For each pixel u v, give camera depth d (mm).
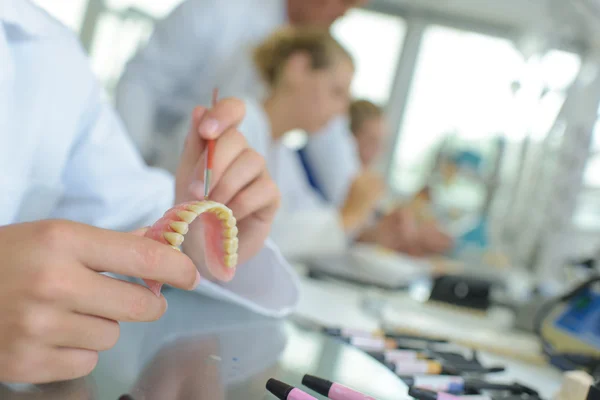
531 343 1036
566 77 2096
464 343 926
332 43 1555
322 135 2041
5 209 761
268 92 1637
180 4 1785
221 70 1836
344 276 1336
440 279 1340
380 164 5172
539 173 2346
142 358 620
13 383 525
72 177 866
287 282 801
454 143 3117
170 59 1788
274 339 733
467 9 4879
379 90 5266
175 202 708
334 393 588
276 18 1877
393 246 2051
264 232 729
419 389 638
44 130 803
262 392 589
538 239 2291
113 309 518
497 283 1487
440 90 5141
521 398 692
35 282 498
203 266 731
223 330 733
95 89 884
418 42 5188
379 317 1014
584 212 2119
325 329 811
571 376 712
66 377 523
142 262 517
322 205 1833
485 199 2812
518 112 2346
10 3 757
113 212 863
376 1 5113
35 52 798
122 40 4926
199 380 592
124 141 924
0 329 500
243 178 684
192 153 706
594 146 2088
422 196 2312
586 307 963
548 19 2076
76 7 4891
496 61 3828
